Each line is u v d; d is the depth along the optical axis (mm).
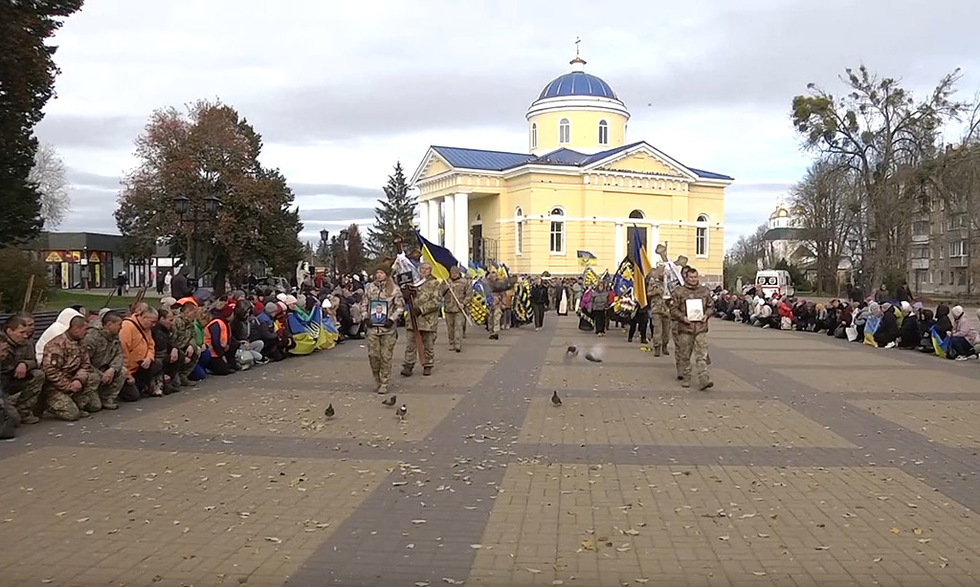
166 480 7242
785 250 104250
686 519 6156
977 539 5723
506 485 7105
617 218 56219
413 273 14516
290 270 56500
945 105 45906
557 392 12508
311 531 5867
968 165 45375
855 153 48906
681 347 13555
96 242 72688
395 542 5637
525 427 9750
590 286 28859
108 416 10320
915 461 8078
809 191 69438
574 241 55656
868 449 8617
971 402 11820
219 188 48906
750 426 9875
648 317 21328
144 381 11797
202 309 14023
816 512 6344
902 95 46500
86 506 6457
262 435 9211
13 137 24078
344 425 9812
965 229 60562
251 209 49375
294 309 18016
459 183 57469
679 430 9602
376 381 12727
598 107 63312
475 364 16281
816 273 79125
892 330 20906
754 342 22891
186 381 13008
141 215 50969
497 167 58688
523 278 40219
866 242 53094
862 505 6535
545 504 6535
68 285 69938
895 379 14461
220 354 14336
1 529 5895
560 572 5094
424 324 14430
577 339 22719
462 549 5500
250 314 16109
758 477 7410
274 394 12195
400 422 10023
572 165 55031
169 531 5863
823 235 68438
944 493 6906
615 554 5410
